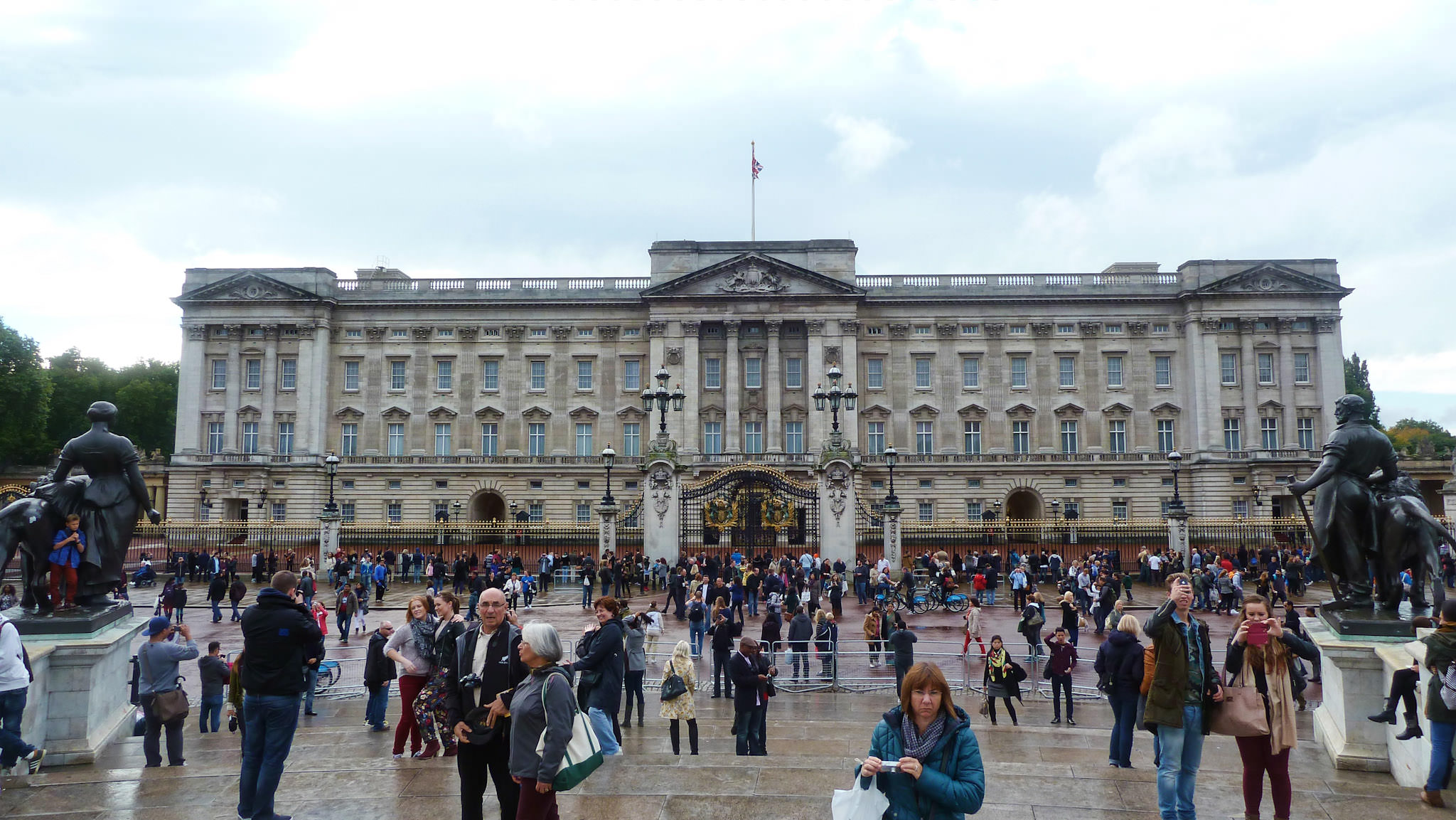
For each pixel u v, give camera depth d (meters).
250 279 84.19
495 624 11.20
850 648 32.41
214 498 82.19
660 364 83.44
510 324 86.12
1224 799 12.85
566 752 9.43
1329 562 16.17
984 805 12.46
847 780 13.36
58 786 13.42
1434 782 12.19
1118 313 84.62
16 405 95.50
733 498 49.38
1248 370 81.94
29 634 16.36
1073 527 63.19
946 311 85.31
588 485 84.12
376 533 64.69
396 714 22.14
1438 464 84.94
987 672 21.30
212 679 19.64
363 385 85.69
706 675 28.33
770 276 83.56
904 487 83.69
